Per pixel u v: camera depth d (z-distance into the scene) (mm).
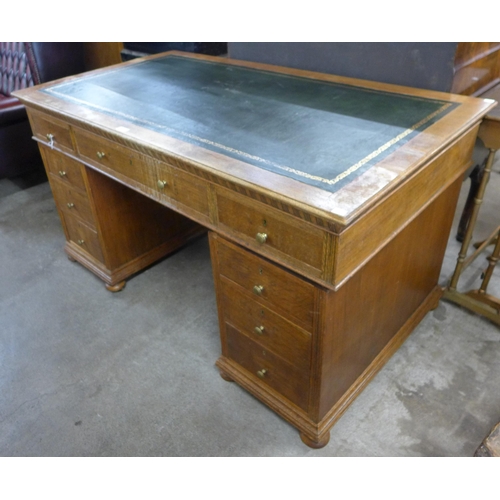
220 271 1398
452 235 2336
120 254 2104
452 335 1800
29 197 2941
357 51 1696
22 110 2668
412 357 1717
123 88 1791
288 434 1495
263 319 1359
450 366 1676
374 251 1142
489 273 1795
